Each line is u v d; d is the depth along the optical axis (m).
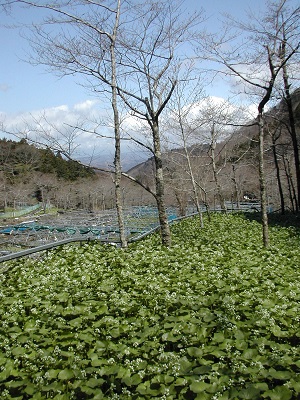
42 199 59.09
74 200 61.97
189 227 19.25
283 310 6.16
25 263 9.96
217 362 4.75
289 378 4.14
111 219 36.22
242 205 37.47
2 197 53.00
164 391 4.07
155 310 6.28
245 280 7.99
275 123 22.39
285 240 14.21
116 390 4.28
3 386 4.38
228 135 26.69
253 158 28.11
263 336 5.32
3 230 33.09
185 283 7.66
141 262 9.49
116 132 11.39
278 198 34.94
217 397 3.91
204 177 27.97
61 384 4.20
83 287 7.64
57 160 65.94
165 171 27.36
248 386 3.99
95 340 5.20
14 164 58.44
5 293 7.45
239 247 12.02
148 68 13.09
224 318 5.60
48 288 7.65
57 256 10.38
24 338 5.25
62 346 5.08
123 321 5.76
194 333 5.28
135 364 4.60
